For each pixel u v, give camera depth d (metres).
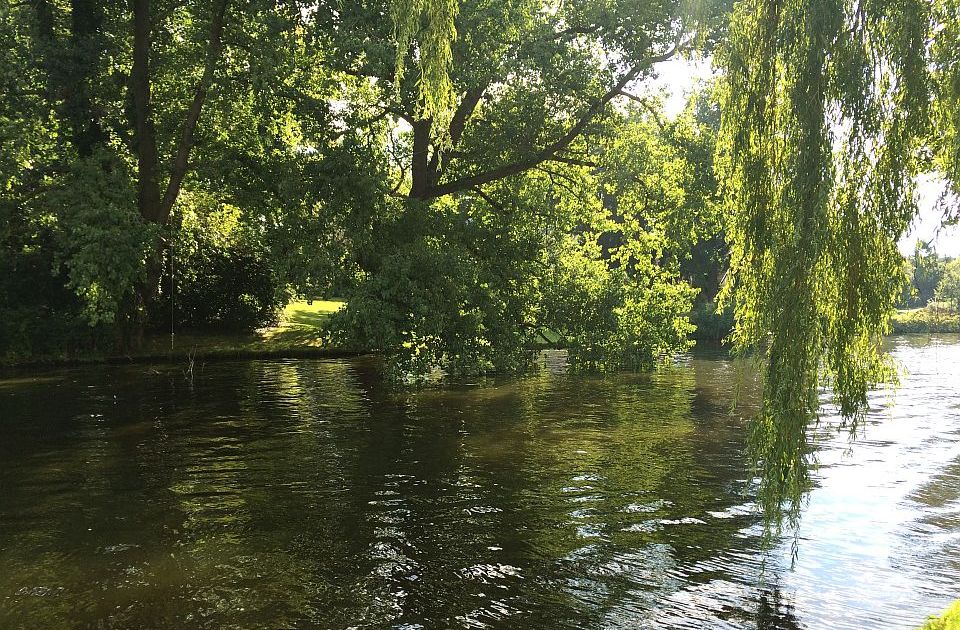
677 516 8.73
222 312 29.75
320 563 7.30
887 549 7.59
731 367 24.61
